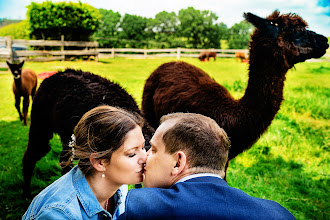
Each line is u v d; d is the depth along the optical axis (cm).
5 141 552
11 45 1552
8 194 378
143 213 103
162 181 125
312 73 1565
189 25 3225
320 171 486
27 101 678
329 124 680
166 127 125
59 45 1800
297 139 589
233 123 363
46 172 439
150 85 483
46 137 353
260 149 539
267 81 358
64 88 308
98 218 133
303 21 363
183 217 101
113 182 132
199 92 396
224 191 110
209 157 120
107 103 280
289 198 406
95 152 124
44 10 1908
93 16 2055
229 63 2127
